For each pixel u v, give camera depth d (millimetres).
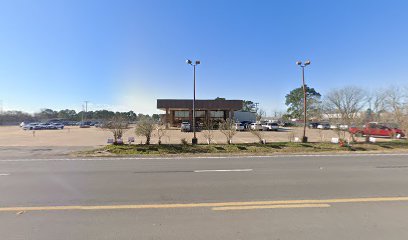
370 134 27984
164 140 24359
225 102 50812
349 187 6922
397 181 7660
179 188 6871
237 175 8633
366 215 4789
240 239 3824
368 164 11000
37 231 4137
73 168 10195
